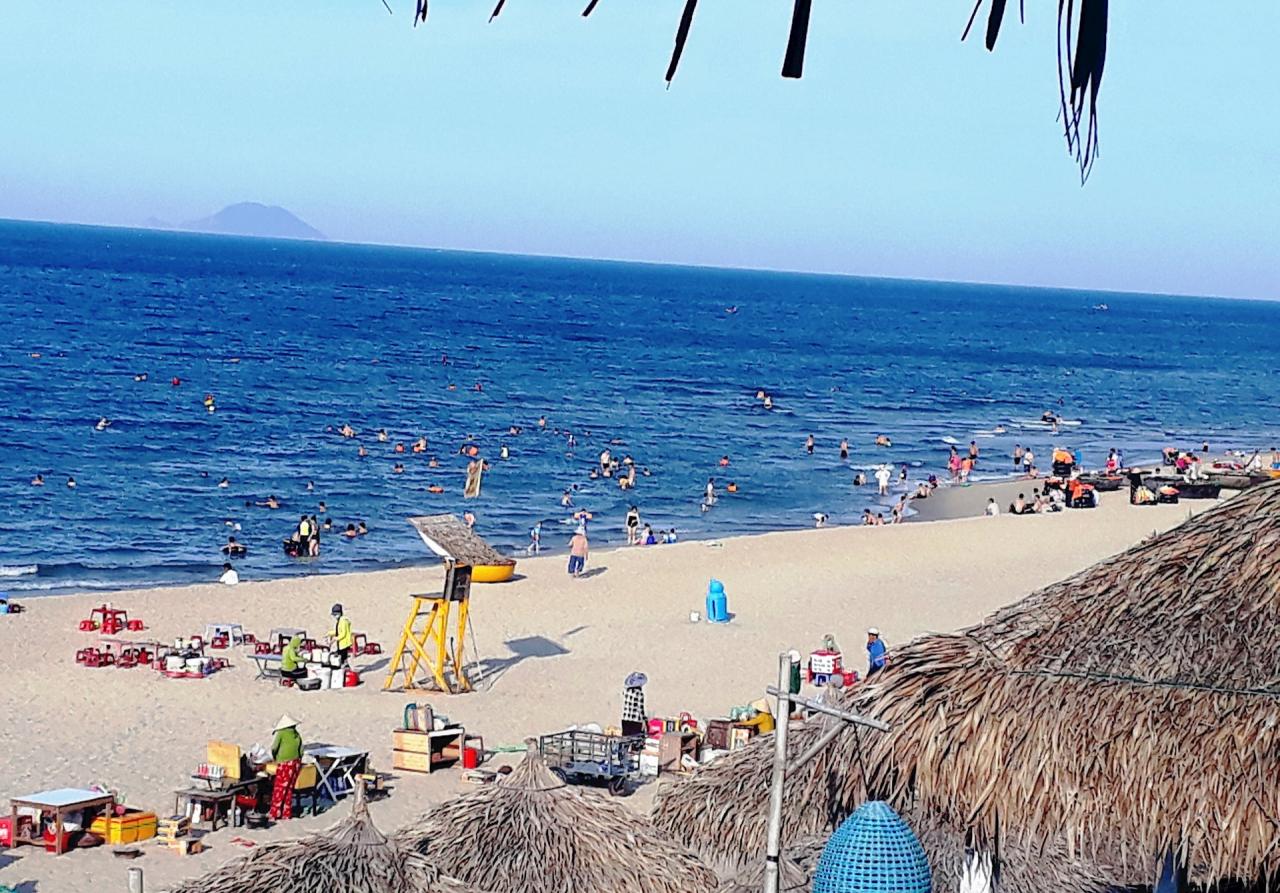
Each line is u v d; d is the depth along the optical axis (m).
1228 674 6.77
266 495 53.31
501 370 104.56
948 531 43.78
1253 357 169.00
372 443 66.75
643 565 37.94
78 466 57.06
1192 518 7.46
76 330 112.06
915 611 32.50
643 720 21.47
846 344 153.62
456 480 58.88
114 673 25.38
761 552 39.94
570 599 33.31
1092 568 7.59
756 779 10.30
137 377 85.81
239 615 30.97
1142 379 126.44
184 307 145.12
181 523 47.88
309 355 106.19
